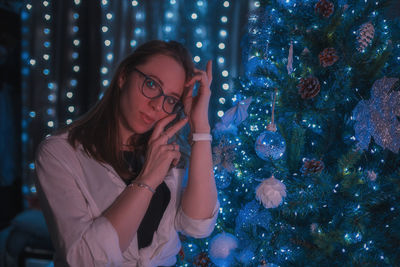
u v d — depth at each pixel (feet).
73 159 3.23
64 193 3.02
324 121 4.00
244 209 4.18
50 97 11.44
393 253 3.89
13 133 12.89
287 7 3.85
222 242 4.14
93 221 2.94
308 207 3.80
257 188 3.66
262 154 3.72
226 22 10.27
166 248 3.66
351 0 3.85
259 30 3.94
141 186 2.98
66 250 2.76
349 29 3.83
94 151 3.34
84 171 3.24
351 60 3.78
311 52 3.88
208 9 10.30
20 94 13.14
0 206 12.86
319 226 3.90
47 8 11.19
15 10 12.57
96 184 3.23
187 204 3.61
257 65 4.06
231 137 4.44
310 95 3.61
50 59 11.37
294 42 3.99
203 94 3.61
